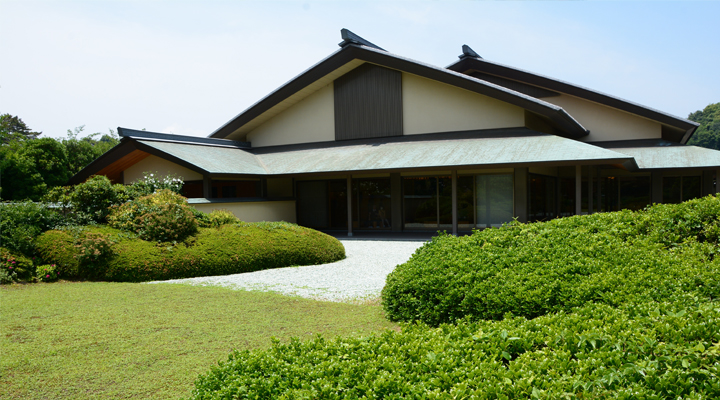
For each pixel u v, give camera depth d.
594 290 4.44
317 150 20.55
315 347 3.30
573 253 5.51
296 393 2.57
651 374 2.34
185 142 19.48
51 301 6.99
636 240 5.86
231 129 22.34
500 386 2.39
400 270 6.46
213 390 2.86
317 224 20.16
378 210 18.94
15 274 8.66
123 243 9.77
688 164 15.63
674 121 18.28
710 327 2.85
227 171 16.45
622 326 3.06
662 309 3.47
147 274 9.17
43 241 9.63
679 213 6.17
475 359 2.77
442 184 17.69
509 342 3.01
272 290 8.10
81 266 9.14
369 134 20.11
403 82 19.41
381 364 2.84
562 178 19.97
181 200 11.88
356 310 6.57
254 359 3.05
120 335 5.38
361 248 14.21
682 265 4.87
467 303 5.13
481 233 7.04
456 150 16.50
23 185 24.34
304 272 9.98
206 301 7.01
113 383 4.12
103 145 36.03
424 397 2.37
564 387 2.37
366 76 20.16
